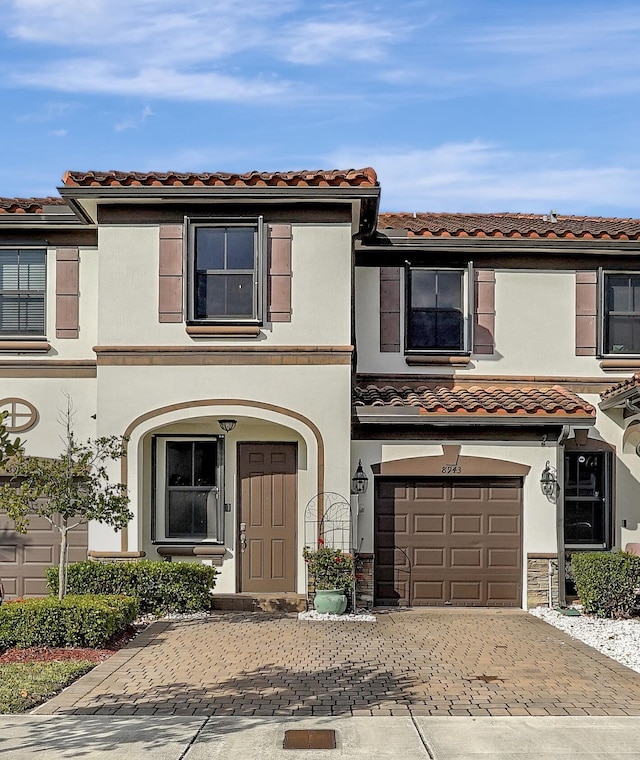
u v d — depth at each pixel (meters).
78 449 12.06
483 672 9.58
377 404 13.71
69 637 10.56
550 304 15.56
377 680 9.20
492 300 15.54
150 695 8.59
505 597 14.12
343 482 13.41
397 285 15.49
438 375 15.45
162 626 12.13
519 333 15.53
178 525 14.42
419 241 15.21
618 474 15.17
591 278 15.58
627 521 15.11
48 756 6.75
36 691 8.58
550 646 11.01
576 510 15.20
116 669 9.62
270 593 14.18
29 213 14.41
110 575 12.77
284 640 11.22
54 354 14.61
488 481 14.29
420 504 14.25
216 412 13.44
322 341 13.50
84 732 7.36
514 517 14.24
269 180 13.09
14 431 14.45
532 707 8.20
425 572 14.17
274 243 13.55
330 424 13.43
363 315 15.47
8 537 14.62
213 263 13.63
